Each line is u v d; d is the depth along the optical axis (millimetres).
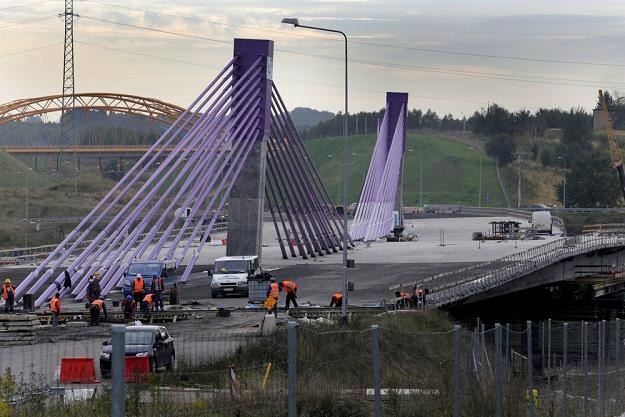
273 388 49219
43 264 165250
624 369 106562
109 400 50344
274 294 122688
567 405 69812
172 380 56656
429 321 127125
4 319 100000
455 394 52344
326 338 72062
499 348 58906
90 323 119875
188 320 124750
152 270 160500
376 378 44062
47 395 51594
